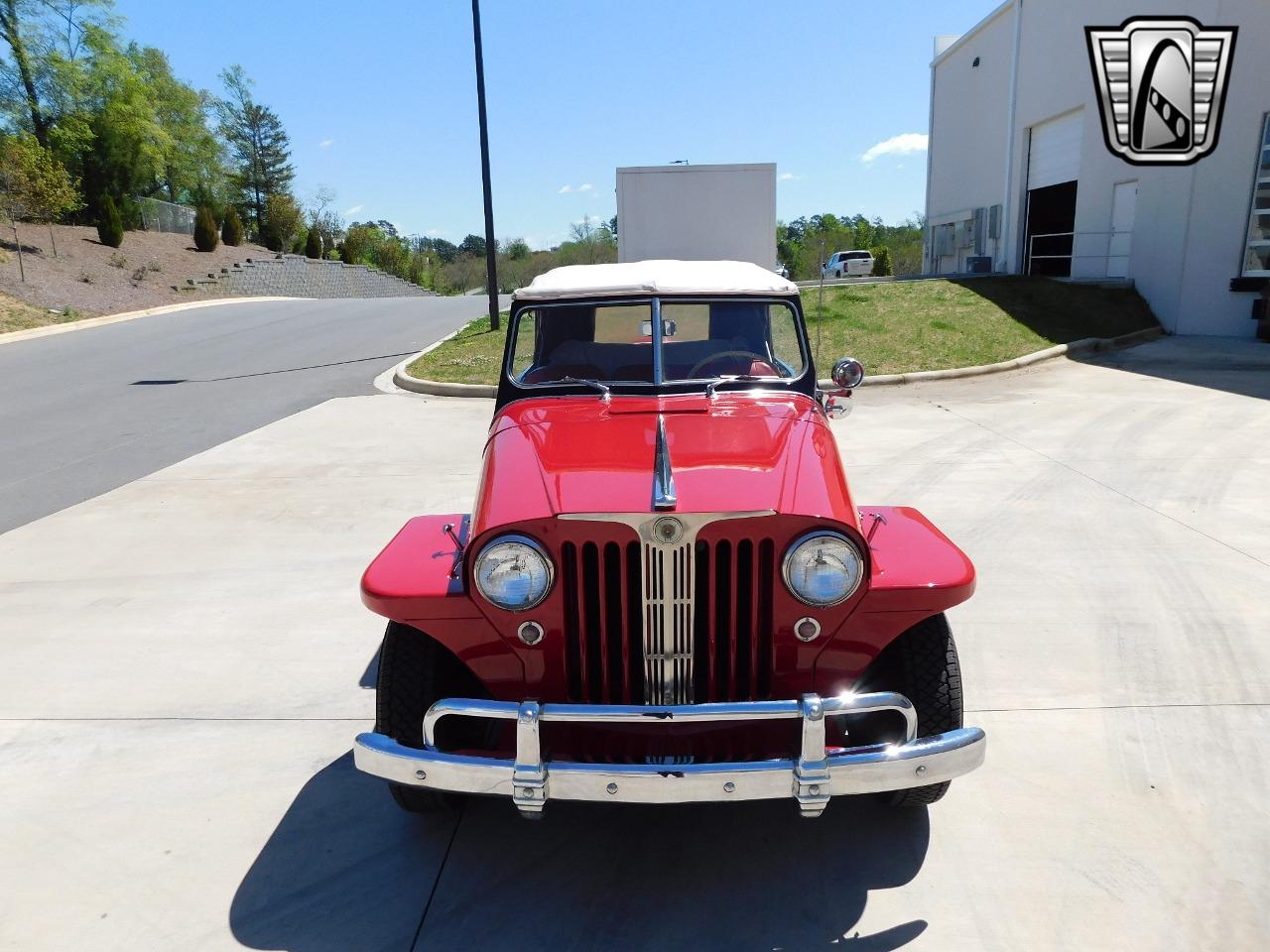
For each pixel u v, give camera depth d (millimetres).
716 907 2785
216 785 3461
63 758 3656
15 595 5363
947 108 26141
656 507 2617
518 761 2525
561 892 2875
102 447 9211
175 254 35781
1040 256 21141
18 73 37938
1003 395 11000
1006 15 21859
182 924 2754
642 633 2715
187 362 15445
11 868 3012
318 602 5176
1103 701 3889
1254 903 2711
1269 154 14609
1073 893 2779
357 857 3053
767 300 3857
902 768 2547
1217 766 3408
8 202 27328
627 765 2516
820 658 2832
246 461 8516
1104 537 5863
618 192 14453
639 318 3812
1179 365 12641
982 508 6531
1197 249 15547
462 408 11062
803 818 3207
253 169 65812
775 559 2711
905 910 2738
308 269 42812
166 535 6410
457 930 2717
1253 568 5277
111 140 37750
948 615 4785
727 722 2822
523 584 2678
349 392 12352
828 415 4355
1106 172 17953
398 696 2918
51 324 21469
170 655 4543
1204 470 7332
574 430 3344
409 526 3342
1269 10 14203
